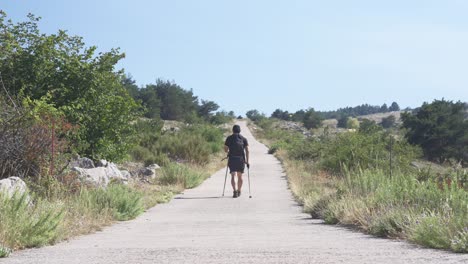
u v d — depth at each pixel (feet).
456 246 18.19
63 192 39.11
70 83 63.72
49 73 62.69
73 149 52.08
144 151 96.43
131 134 72.79
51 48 63.26
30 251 21.15
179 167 70.69
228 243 22.29
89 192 40.06
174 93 325.01
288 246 20.51
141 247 21.08
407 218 25.75
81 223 30.53
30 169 43.60
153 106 282.56
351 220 32.30
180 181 66.74
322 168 87.10
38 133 43.37
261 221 35.91
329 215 35.17
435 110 214.07
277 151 148.77
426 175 54.03
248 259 16.48
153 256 17.81
